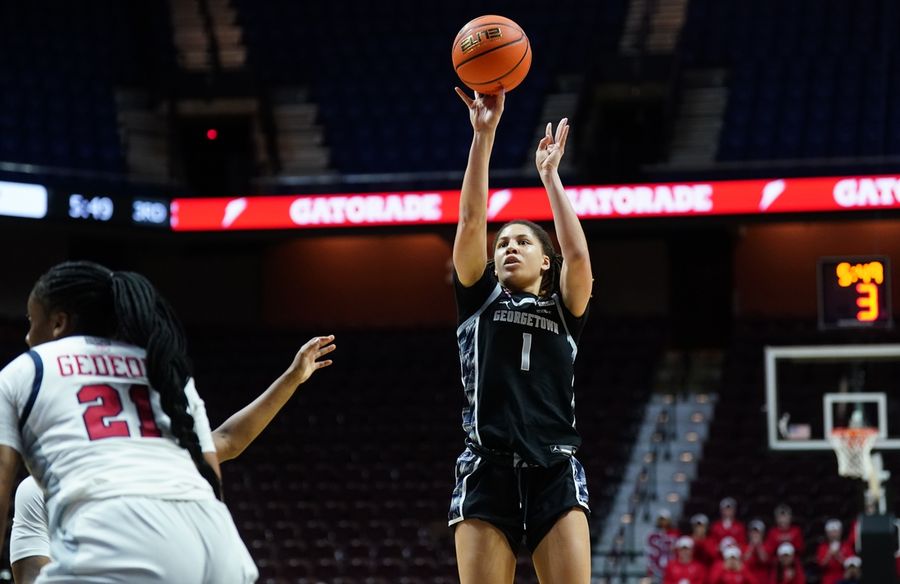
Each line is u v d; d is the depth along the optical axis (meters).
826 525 15.45
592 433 18.95
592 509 17.73
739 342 20.14
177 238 19.12
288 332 21.77
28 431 3.61
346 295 23.02
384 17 23.27
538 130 20.70
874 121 20.38
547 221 18.03
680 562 14.86
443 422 19.56
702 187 17.94
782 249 21.75
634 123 20.89
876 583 11.51
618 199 18.09
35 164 19.61
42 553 5.34
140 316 3.79
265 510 18.19
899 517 16.84
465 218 4.84
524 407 4.72
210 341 21.48
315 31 23.08
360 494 18.36
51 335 3.88
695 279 21.17
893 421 14.35
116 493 3.50
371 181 19.33
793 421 18.33
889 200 17.50
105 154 20.30
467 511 4.74
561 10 22.88
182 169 20.80
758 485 17.58
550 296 4.96
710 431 18.77
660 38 22.14
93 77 21.42
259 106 21.06
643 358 20.30
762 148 20.22
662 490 17.86
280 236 18.86
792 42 22.03
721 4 22.64
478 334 4.84
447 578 16.83
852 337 19.58
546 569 4.66
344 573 17.00
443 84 22.06
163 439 3.69
